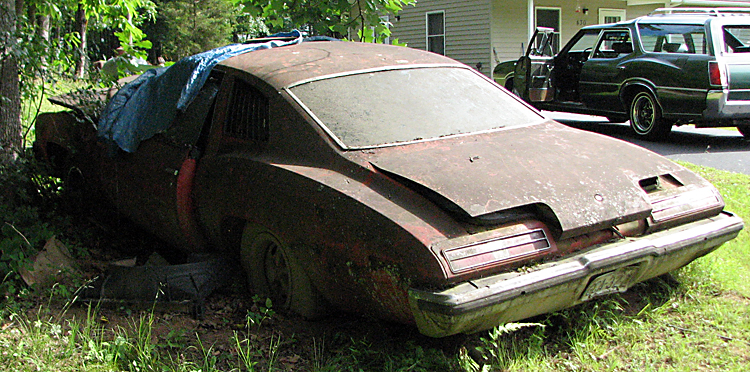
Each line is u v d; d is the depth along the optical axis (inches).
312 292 143.7
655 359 133.4
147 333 140.9
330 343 141.5
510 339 141.2
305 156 143.9
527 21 739.4
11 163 191.0
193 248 179.0
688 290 161.8
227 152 161.6
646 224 137.8
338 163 137.9
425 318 117.1
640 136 407.5
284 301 153.0
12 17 182.4
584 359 133.6
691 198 144.9
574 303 131.4
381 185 130.7
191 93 176.4
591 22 807.7
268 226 144.6
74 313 154.3
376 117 149.6
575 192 129.5
